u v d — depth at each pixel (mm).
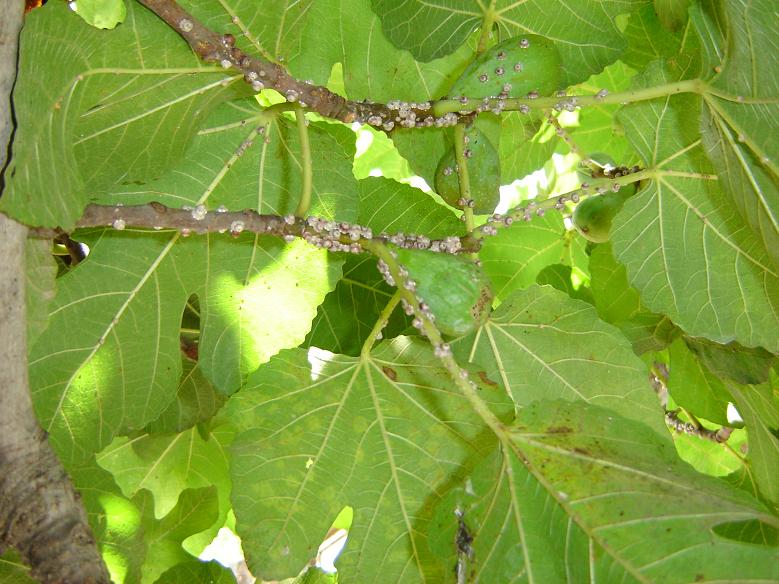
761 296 415
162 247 394
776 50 363
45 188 299
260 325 407
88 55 336
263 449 366
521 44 381
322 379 379
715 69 374
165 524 497
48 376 373
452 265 337
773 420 470
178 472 543
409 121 380
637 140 416
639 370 399
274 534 358
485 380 378
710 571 289
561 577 305
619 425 326
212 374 402
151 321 393
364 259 478
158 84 361
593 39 441
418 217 454
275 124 405
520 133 513
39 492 280
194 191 401
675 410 571
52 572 273
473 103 376
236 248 403
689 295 421
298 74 423
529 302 410
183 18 345
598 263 509
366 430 373
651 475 312
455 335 338
